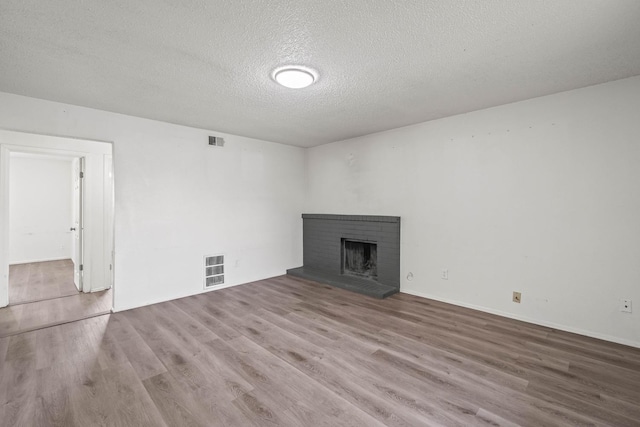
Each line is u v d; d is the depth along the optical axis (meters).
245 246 4.87
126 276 3.69
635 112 2.63
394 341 2.81
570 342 2.76
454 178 3.76
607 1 1.64
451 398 1.99
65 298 4.18
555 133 3.03
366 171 4.75
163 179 3.97
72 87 2.82
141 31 1.93
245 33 1.96
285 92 2.94
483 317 3.38
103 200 4.62
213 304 3.87
